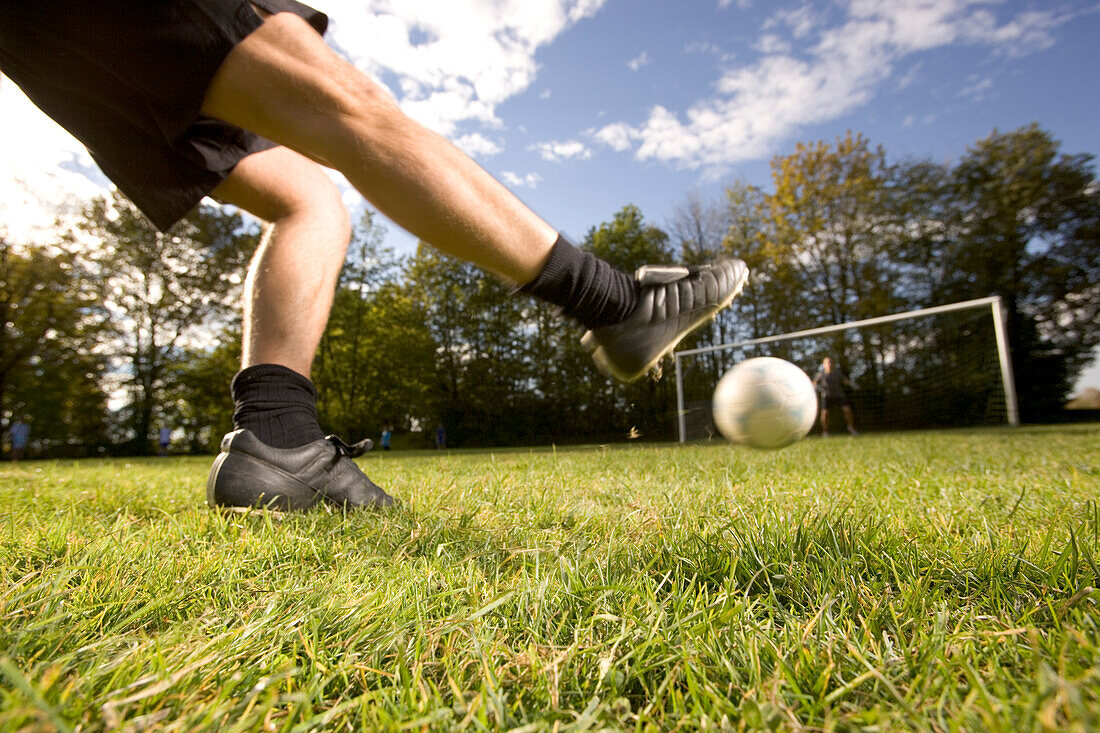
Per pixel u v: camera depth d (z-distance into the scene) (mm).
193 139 1780
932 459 4359
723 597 975
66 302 24984
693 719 608
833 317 26172
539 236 1523
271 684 696
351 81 1334
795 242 26016
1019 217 26781
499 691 675
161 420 28219
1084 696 569
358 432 29141
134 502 2354
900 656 764
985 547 1271
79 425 26094
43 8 1223
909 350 18422
